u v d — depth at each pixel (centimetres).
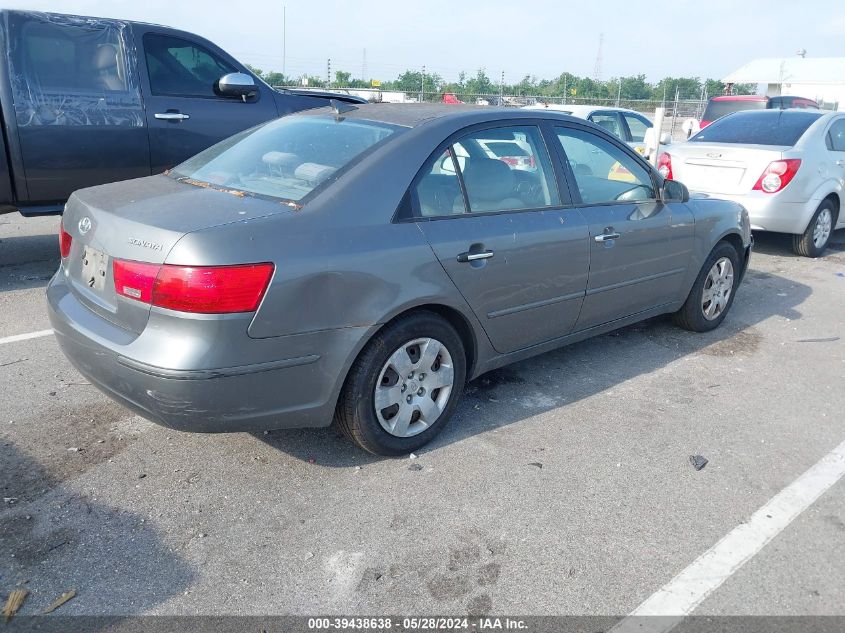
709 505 318
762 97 1730
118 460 337
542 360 481
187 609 247
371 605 252
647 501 319
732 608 256
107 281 301
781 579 272
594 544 288
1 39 562
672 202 482
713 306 542
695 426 393
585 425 389
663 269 475
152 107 630
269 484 322
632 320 477
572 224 400
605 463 350
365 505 309
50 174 592
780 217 777
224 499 310
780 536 298
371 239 311
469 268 346
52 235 791
